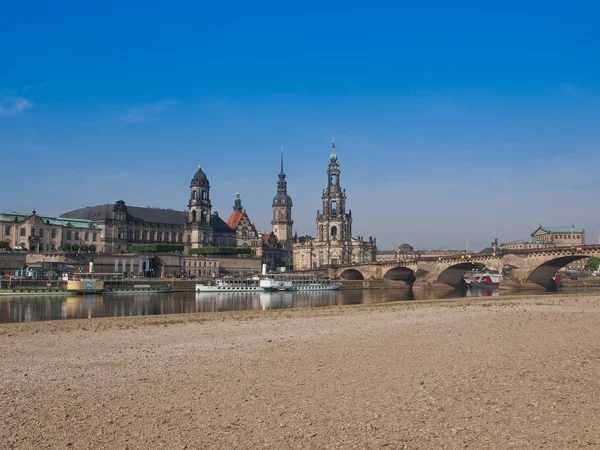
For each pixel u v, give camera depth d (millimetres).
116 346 52562
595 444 25562
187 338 58031
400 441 26219
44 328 66500
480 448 25281
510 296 135125
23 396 33938
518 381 36531
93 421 29328
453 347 50375
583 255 150375
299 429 27984
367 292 190750
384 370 40500
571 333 59625
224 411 30906
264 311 92500
